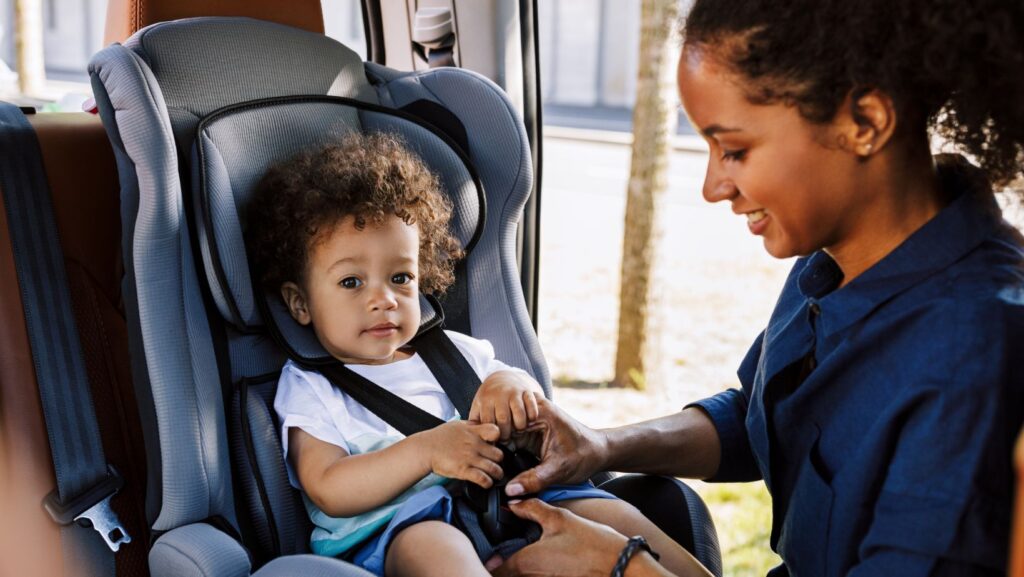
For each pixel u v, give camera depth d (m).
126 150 1.34
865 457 1.13
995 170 1.13
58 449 1.45
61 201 1.55
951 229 1.11
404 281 1.54
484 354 1.68
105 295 1.60
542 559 1.32
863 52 1.02
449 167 1.68
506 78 2.07
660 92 4.48
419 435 1.42
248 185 1.54
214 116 1.50
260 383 1.51
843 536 1.17
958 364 1.05
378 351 1.52
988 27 0.99
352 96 1.72
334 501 1.41
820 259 1.28
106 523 1.47
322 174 1.51
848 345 1.17
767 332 1.39
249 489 1.44
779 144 1.08
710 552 1.50
